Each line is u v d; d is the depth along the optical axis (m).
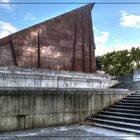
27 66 21.73
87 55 28.44
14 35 21.03
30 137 10.23
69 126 13.17
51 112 12.96
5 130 11.21
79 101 14.30
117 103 15.91
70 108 13.83
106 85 21.44
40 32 23.19
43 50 23.25
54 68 24.25
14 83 14.97
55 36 24.64
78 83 19.03
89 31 29.12
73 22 26.94
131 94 17.38
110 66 52.34
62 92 13.48
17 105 11.66
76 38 27.12
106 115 14.23
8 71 17.27
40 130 11.89
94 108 15.05
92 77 23.86
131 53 50.38
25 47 21.77
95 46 29.89
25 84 15.54
